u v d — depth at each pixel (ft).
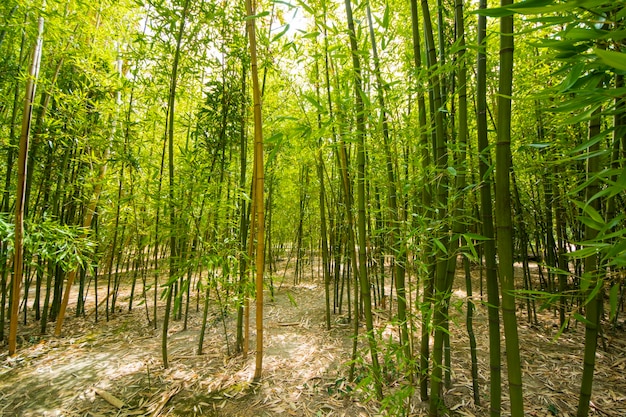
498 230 3.54
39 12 7.76
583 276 2.72
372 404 6.39
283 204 20.39
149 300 15.48
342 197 12.46
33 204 11.61
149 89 10.51
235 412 6.35
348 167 6.89
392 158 4.87
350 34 5.54
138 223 12.22
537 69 7.23
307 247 24.47
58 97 9.28
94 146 10.53
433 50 5.05
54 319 12.45
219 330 11.07
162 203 7.89
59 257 9.11
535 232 12.55
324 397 6.73
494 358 4.42
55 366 8.39
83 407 6.63
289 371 7.87
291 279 20.07
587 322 4.76
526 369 7.75
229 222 8.77
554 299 3.09
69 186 10.96
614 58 1.40
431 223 4.49
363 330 10.45
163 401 6.71
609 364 7.84
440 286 4.88
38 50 8.65
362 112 4.49
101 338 10.46
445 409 5.52
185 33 8.87
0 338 10.00
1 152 9.93
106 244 13.87
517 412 3.48
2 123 9.23
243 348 9.16
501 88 3.41
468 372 7.50
